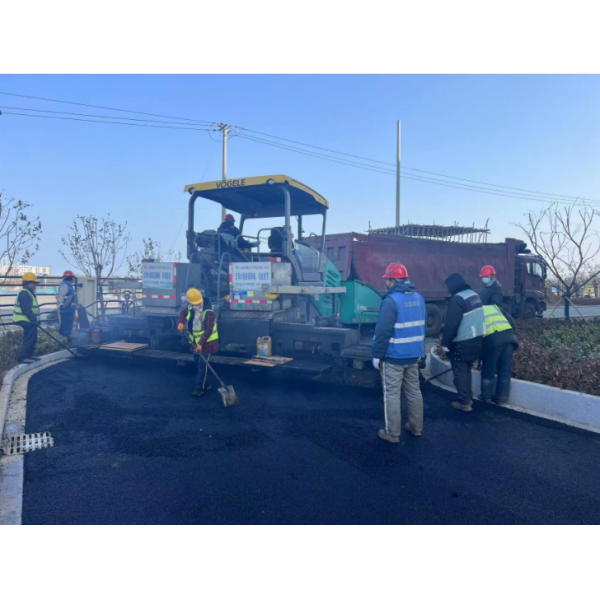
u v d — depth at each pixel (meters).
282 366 5.95
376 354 4.49
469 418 5.32
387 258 11.04
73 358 8.40
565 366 5.96
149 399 5.91
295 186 6.80
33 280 7.77
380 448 4.42
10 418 5.17
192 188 7.30
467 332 5.48
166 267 7.21
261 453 4.26
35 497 3.45
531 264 15.95
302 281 7.45
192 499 3.43
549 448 4.46
